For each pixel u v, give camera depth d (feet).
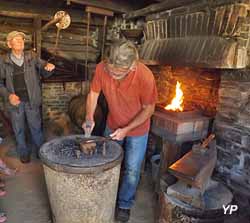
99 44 14.88
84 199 6.02
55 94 14.44
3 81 10.02
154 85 6.56
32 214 7.82
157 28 10.34
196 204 6.23
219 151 8.57
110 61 5.89
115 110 6.98
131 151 7.15
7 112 13.23
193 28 8.60
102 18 14.03
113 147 6.79
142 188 9.34
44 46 14.19
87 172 5.69
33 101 10.28
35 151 11.87
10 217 7.64
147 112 6.67
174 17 9.32
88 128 7.18
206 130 8.87
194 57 8.11
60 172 5.77
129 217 7.77
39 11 12.91
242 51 7.27
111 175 6.12
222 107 8.37
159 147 10.24
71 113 13.30
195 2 8.38
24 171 10.25
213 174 8.73
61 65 14.32
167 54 9.36
